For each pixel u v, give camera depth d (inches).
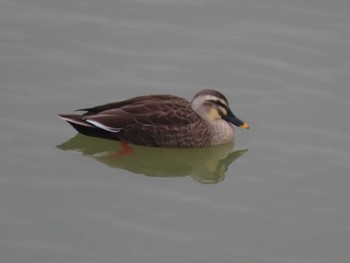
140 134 708.7
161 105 717.3
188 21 848.3
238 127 751.7
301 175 668.7
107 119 699.4
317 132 719.1
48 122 717.9
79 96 747.4
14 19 837.2
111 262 562.9
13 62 781.3
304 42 824.3
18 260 560.4
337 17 858.8
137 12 858.8
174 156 722.2
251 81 778.2
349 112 741.9
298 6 870.4
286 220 616.4
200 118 726.5
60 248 574.6
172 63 794.2
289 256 578.9
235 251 581.3
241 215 620.7
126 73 779.4
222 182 667.4
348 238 598.9
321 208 629.9
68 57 792.9
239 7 868.0
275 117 738.8
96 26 834.2
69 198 629.9
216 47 815.7
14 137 695.1
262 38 828.0
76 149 697.0
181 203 634.2
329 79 780.6
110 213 614.9
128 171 684.7
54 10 853.2
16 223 597.3
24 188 636.7
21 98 740.7
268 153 699.4
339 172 670.5
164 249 578.6
